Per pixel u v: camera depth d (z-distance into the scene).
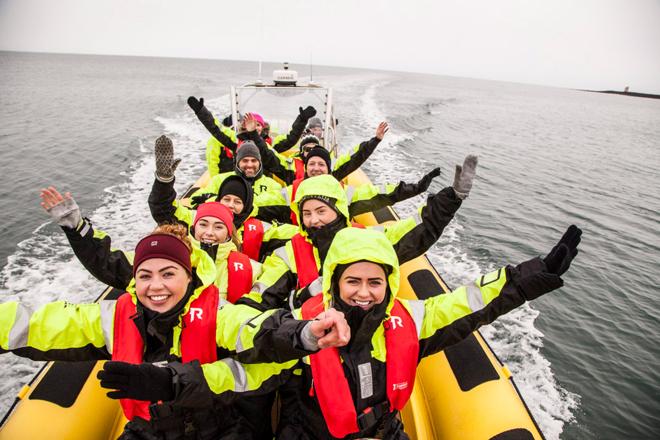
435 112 24.48
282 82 5.94
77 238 1.71
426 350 1.54
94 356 1.42
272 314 1.37
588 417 3.73
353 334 1.45
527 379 4.02
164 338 1.44
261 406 1.66
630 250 7.32
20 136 12.22
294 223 3.54
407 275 3.45
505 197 9.55
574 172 12.95
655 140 24.50
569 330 4.90
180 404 1.24
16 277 4.76
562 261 1.38
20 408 2.04
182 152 9.77
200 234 2.09
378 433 1.51
